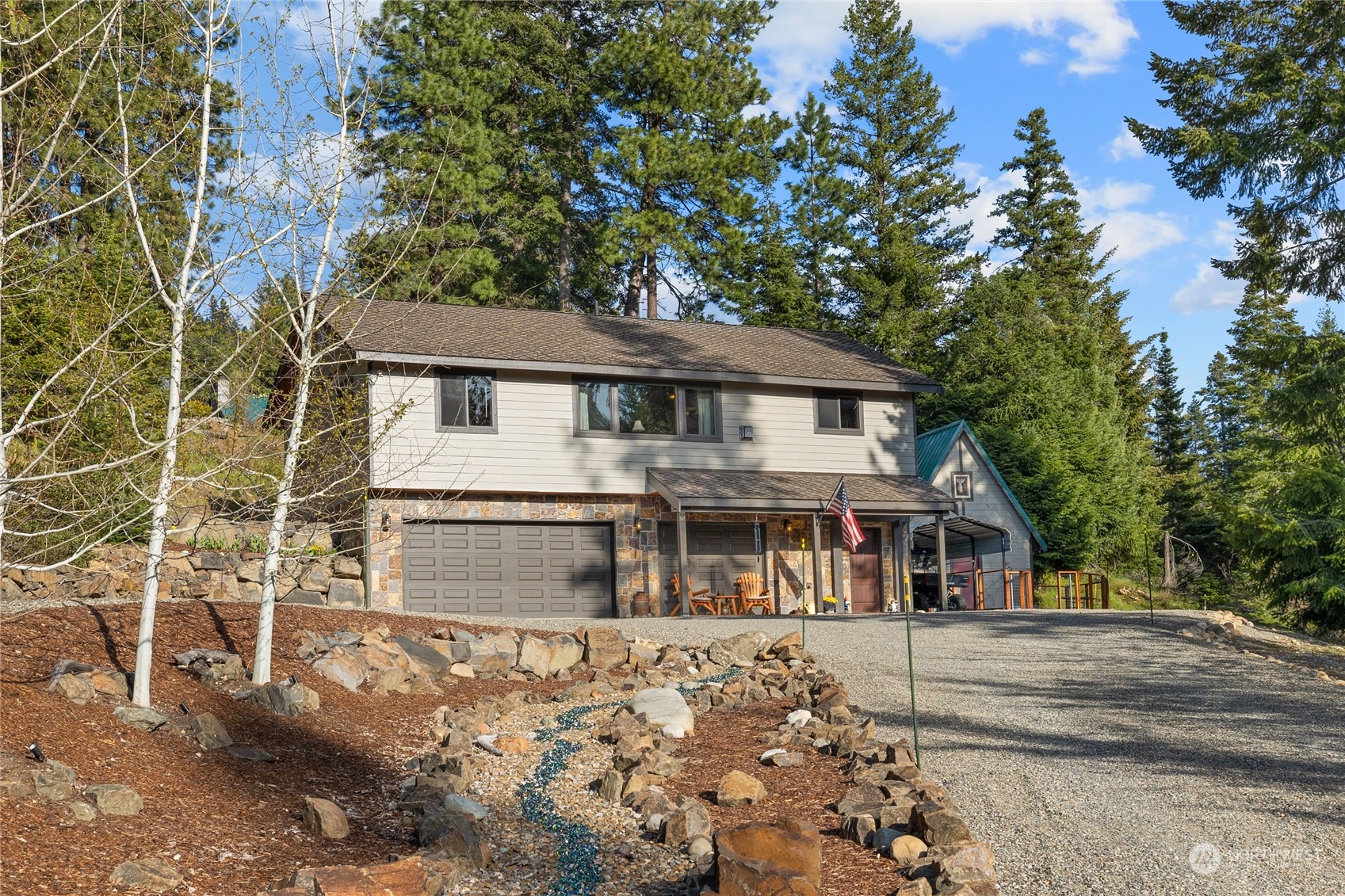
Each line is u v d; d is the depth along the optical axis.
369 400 21.27
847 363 28.97
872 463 28.16
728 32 41.00
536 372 24.64
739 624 18.53
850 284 44.34
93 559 16.36
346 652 12.03
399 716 11.11
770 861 6.46
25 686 8.18
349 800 7.96
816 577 25.23
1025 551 34.44
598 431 25.19
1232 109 26.70
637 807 8.23
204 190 10.02
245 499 11.15
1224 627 17.25
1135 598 44.72
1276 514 25.94
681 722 10.90
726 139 39.97
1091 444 44.25
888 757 9.18
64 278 10.58
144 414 10.47
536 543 24.59
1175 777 8.93
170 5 9.48
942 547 26.88
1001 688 12.65
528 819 8.04
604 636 15.05
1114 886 6.62
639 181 37.28
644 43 38.16
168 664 10.23
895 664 14.27
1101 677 13.26
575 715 11.80
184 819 6.73
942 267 46.84
